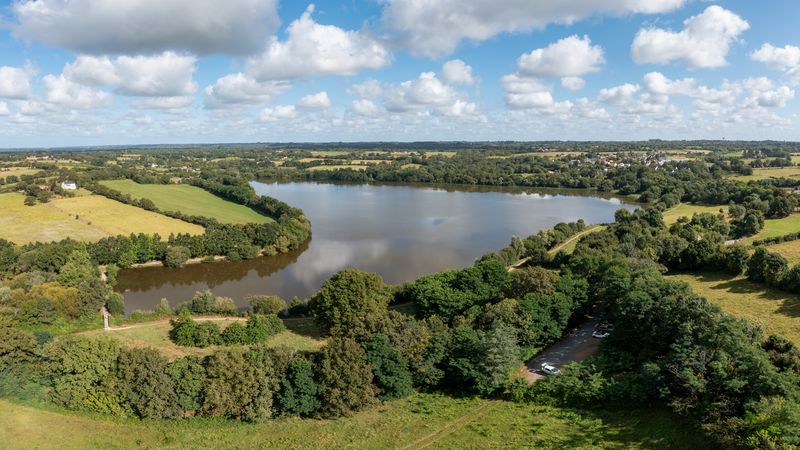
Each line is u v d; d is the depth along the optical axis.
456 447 52.22
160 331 91.75
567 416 56.94
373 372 63.97
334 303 88.94
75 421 57.16
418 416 59.50
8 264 130.88
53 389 60.44
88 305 95.19
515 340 70.50
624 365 67.44
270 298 103.75
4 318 69.75
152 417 58.25
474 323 80.81
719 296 101.44
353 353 62.78
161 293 131.12
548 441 51.84
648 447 48.50
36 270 123.00
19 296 93.56
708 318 65.00
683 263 123.00
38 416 57.09
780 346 65.44
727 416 48.38
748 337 63.91
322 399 60.44
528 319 76.31
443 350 68.19
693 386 52.47
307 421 59.03
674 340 66.44
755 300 96.94
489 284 99.19
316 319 92.25
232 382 59.31
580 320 90.00
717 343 57.88
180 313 96.56
